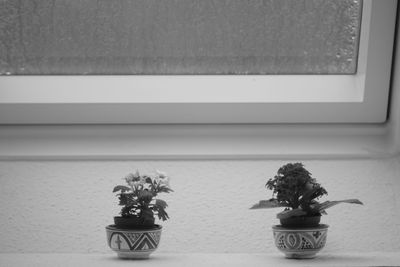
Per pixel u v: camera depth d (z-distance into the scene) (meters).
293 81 1.65
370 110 1.64
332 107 1.63
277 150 1.65
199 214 1.58
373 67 1.59
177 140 1.66
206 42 1.67
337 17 1.63
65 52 1.67
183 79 1.66
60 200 1.59
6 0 1.61
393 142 1.65
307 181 1.35
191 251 1.54
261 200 1.45
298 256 1.32
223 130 1.67
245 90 1.64
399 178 1.63
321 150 1.65
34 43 1.66
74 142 1.66
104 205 1.59
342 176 1.63
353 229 1.56
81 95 1.63
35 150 1.65
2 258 1.38
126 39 1.66
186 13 1.63
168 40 1.67
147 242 1.32
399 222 1.57
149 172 1.63
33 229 1.56
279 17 1.64
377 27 1.55
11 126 1.66
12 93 1.62
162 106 1.62
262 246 1.54
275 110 1.63
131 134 1.67
